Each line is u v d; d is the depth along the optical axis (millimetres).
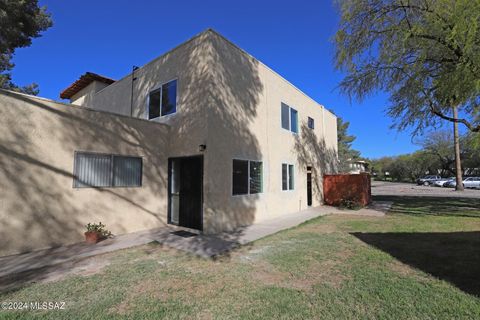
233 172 8586
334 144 18297
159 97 9555
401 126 10828
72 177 6445
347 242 6500
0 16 11141
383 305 3266
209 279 4180
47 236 5926
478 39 6785
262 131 10211
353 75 10367
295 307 3242
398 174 59281
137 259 5219
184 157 8398
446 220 9492
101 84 14320
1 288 3830
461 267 4613
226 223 8094
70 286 3891
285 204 11414
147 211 8141
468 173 45219
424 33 7879
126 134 7711
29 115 5773
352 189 14594
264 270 4590
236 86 9000
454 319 2932
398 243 6332
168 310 3188
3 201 5312
